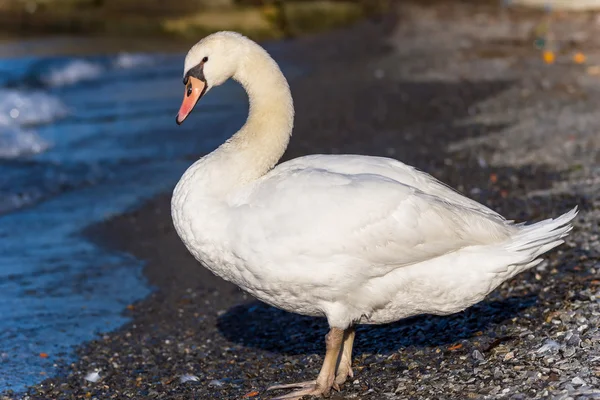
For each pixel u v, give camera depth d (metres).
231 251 8.49
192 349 10.77
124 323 11.81
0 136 22.28
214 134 22.67
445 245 8.25
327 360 8.71
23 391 9.96
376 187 8.28
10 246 14.97
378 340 10.07
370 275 8.30
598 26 39.47
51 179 19.09
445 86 26.97
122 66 34.03
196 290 12.91
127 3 45.12
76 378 10.24
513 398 7.72
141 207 17.02
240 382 9.62
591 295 9.95
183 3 45.31
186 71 9.60
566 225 8.70
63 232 15.69
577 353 8.40
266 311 11.79
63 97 27.89
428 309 8.64
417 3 50.41
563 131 20.03
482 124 21.56
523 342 9.02
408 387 8.55
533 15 44.53
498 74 28.66
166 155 20.80
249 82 9.37
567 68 29.14
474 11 46.97
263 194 8.45
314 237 8.16
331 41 39.62
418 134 21.05
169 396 9.47
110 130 23.45
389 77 29.11
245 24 43.06
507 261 8.24
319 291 8.39
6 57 35.12
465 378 8.42
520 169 16.98
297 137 21.31
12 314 12.12
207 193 8.68
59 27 43.62
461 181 16.48
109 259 14.35
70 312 12.21
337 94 26.48
